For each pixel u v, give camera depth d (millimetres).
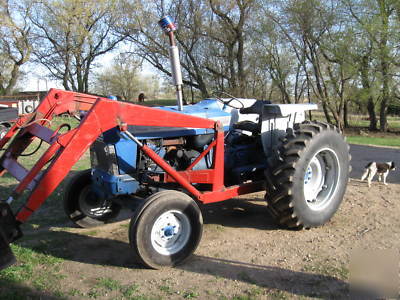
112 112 3287
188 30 21766
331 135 4238
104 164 3863
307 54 20109
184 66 22375
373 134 19656
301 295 2926
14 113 10680
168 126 3592
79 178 4457
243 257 3613
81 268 3439
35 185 3117
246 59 22453
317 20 18812
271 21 20250
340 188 4469
